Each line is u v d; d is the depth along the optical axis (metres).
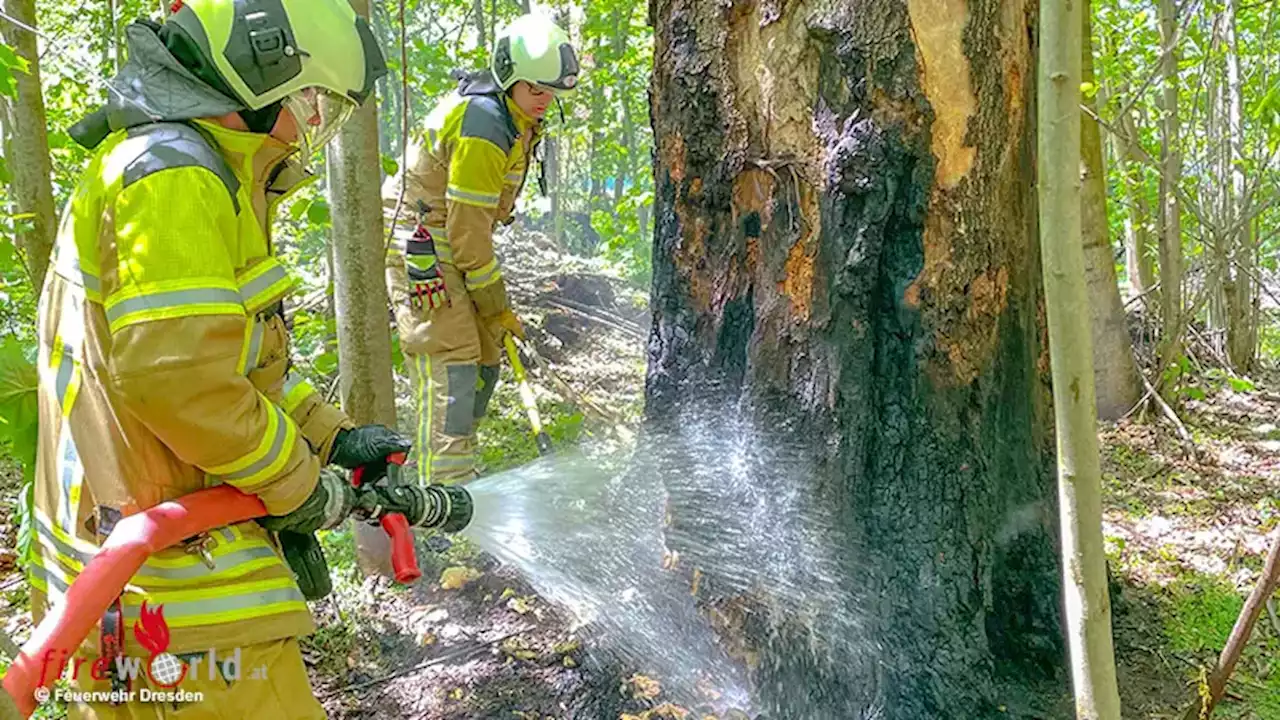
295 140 1.79
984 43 2.23
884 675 2.41
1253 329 6.84
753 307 2.46
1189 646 2.79
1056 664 2.50
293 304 5.95
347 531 3.65
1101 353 5.17
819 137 2.29
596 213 8.41
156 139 1.57
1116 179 6.65
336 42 1.71
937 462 2.37
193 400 1.50
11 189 3.93
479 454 4.48
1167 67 6.00
